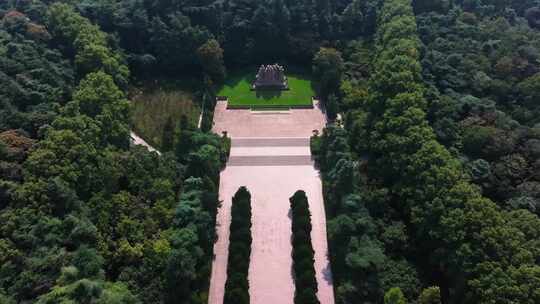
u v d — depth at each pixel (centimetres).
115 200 10300
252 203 12262
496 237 9075
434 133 12025
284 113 15200
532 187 10619
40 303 8012
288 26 16375
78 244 9338
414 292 9888
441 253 9675
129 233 9931
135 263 9706
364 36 16738
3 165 10075
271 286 10450
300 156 13675
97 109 12275
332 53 15238
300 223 11019
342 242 10419
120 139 12356
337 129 12331
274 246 11244
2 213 9469
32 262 8762
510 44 14588
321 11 16562
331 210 11706
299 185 12781
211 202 11119
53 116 11812
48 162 10181
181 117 13338
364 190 11481
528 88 12925
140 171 11169
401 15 15500
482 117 12419
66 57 14838
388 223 11031
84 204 10250
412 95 12088
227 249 11138
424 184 10362
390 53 13825
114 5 16125
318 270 10744
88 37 14588
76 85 14100
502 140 11519
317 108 15412
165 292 9475
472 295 8869
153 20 15775
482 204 9525
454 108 12688
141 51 16162
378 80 12988
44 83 12875
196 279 9912
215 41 15612
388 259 10438
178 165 12131
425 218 10138
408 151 11069
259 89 16062
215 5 16162
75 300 8088
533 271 8506
